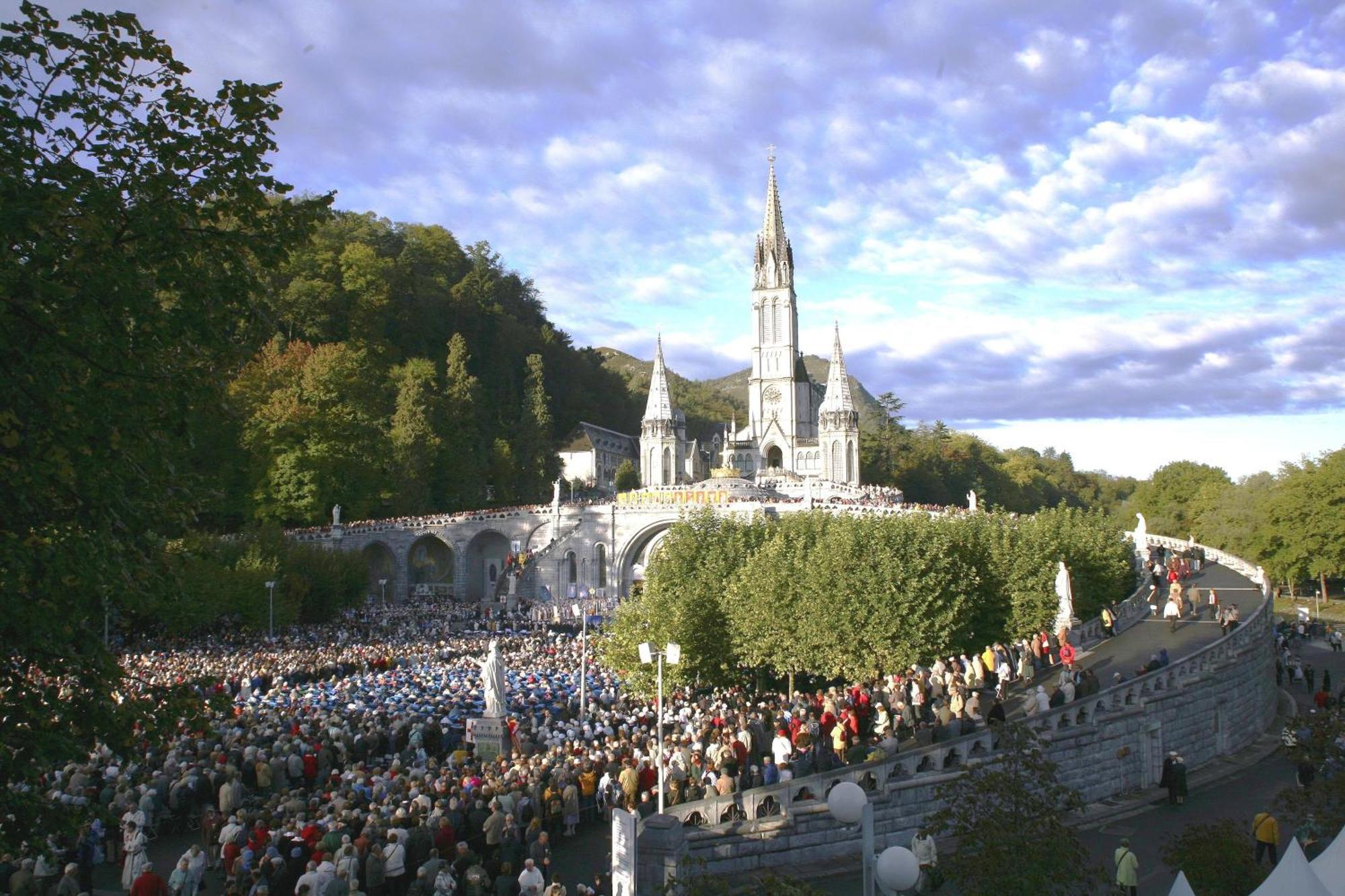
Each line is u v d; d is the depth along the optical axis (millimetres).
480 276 194000
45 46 15680
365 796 27797
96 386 14805
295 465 111875
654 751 32375
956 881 18203
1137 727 37688
